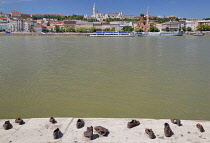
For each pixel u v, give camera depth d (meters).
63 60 36.88
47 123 7.86
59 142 6.68
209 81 21.55
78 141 6.71
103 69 28.20
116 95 17.02
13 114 13.28
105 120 8.12
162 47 67.31
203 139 6.80
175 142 6.64
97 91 18.16
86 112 13.55
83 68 28.89
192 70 27.58
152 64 32.44
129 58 39.59
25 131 7.32
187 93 17.56
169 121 8.02
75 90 18.44
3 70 27.61
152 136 6.81
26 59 38.25
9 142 6.68
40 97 16.56
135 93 17.59
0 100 15.84
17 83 20.91
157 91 18.09
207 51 53.53
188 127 7.53
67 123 7.86
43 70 27.56
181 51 53.94
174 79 22.52
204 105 14.79
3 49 59.53
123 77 23.42
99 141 6.71
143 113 13.47
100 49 60.06
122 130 7.33
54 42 98.00
